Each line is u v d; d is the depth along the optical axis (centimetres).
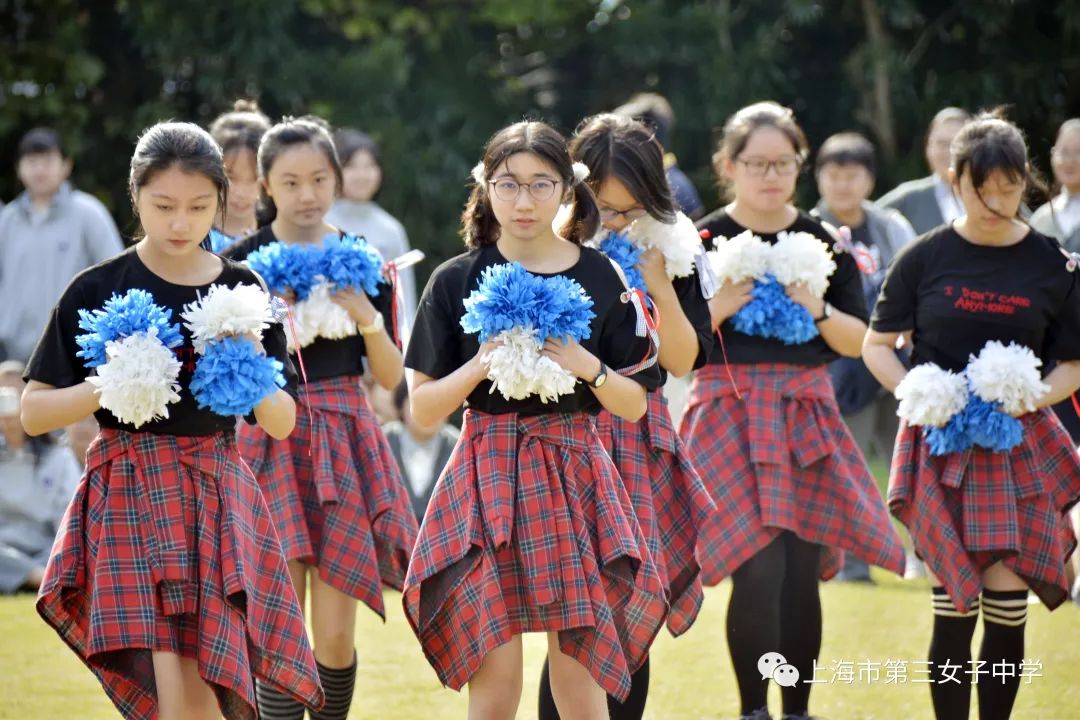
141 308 1236
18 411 2505
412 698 1766
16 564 2459
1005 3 5203
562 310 1237
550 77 5875
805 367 1719
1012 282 1570
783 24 5391
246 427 1567
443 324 1316
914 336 1630
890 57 5262
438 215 5303
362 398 1625
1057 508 1572
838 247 1767
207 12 4931
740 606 1655
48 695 1738
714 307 1686
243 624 1271
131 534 1248
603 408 1388
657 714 1692
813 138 5666
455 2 5578
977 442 1530
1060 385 1572
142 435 1262
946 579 1553
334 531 1553
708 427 1708
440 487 1314
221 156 1283
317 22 5356
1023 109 5306
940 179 2639
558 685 1309
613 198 1457
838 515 1692
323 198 1658
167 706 1232
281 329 1343
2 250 2816
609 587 1298
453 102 5431
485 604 1259
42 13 5034
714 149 5509
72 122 4950
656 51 5397
